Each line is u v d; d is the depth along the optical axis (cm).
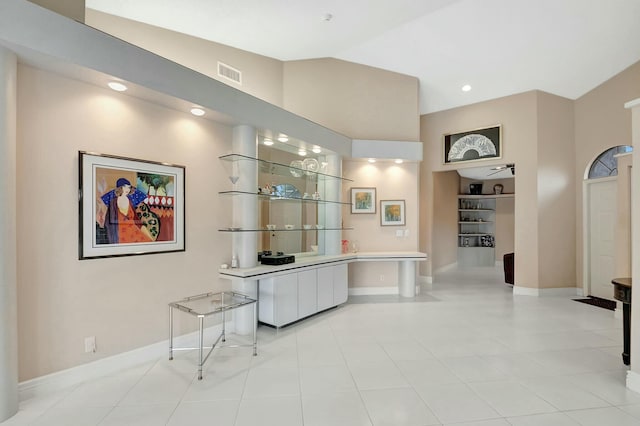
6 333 213
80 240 263
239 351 332
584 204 588
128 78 261
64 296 256
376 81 573
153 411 226
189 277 341
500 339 369
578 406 236
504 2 417
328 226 521
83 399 240
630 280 310
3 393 212
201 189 352
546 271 589
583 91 581
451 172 927
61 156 254
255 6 359
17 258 233
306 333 387
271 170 446
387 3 389
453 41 496
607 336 379
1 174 209
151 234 309
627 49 486
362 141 541
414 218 589
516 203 604
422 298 567
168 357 316
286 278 404
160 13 360
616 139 538
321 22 415
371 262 594
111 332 284
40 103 243
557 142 593
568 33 463
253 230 383
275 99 523
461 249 1005
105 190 277
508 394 252
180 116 333
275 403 237
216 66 442
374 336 378
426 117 709
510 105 609
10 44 206
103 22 352
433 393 252
